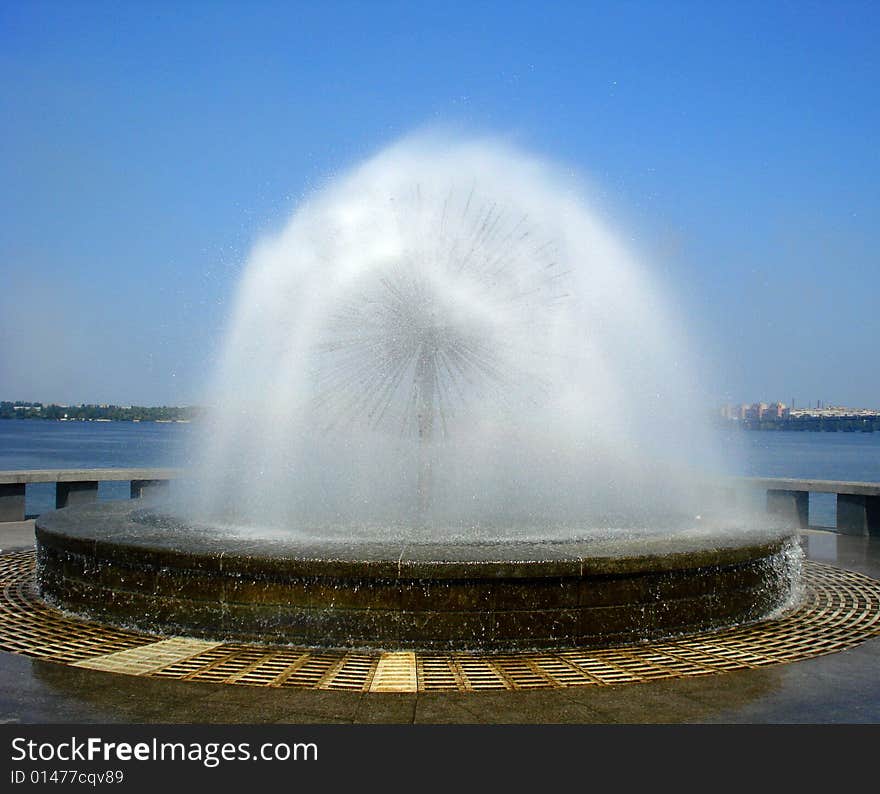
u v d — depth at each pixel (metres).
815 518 27.20
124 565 7.21
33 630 7.11
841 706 5.45
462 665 6.18
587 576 6.62
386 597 6.47
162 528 8.54
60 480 15.22
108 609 7.29
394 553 6.78
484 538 8.23
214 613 6.79
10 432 141.88
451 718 5.19
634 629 6.82
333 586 6.53
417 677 5.89
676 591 7.02
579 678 5.95
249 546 7.08
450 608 6.46
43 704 5.38
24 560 10.80
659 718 5.22
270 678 5.86
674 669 6.18
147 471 16.30
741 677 6.02
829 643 6.98
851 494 14.27
